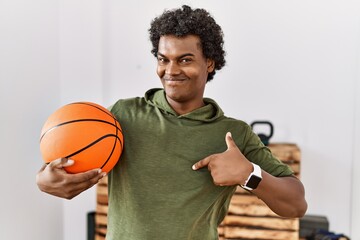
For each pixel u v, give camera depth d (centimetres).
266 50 261
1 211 207
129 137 106
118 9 276
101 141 96
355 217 248
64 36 264
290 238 227
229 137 97
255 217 230
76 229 277
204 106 110
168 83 100
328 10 252
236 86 267
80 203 278
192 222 101
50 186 90
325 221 245
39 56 238
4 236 211
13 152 216
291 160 232
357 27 249
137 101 115
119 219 104
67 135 94
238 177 91
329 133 259
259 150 108
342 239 236
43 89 244
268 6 259
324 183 262
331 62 255
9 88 211
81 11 266
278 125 264
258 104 265
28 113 229
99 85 275
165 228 100
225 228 233
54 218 260
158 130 105
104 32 276
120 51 279
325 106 258
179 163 102
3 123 206
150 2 273
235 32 263
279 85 262
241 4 261
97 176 93
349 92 254
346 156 259
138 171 102
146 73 278
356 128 248
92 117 99
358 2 248
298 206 100
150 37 111
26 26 224
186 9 103
